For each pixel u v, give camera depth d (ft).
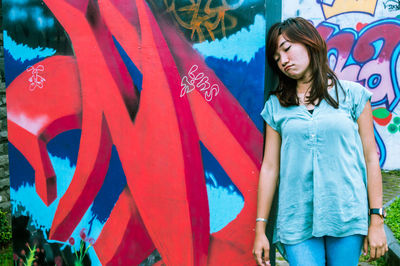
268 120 7.36
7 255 13.43
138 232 8.98
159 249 8.80
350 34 24.35
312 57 6.89
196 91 8.18
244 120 7.89
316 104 6.88
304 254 6.93
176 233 8.61
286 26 7.02
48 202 9.91
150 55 8.49
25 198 10.20
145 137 8.71
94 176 9.32
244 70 7.80
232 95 7.93
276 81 8.23
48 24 9.41
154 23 8.39
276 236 7.34
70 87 9.37
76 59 9.21
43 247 10.07
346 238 6.82
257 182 7.91
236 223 8.13
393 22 23.77
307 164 6.88
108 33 8.82
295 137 6.92
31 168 10.03
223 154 8.09
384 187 21.63
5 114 15.20
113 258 9.26
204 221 8.35
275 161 7.36
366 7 23.99
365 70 24.48
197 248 8.46
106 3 8.77
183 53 8.21
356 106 6.88
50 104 9.63
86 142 9.33
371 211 6.93
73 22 9.14
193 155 8.31
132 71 8.69
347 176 6.75
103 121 9.10
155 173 8.68
